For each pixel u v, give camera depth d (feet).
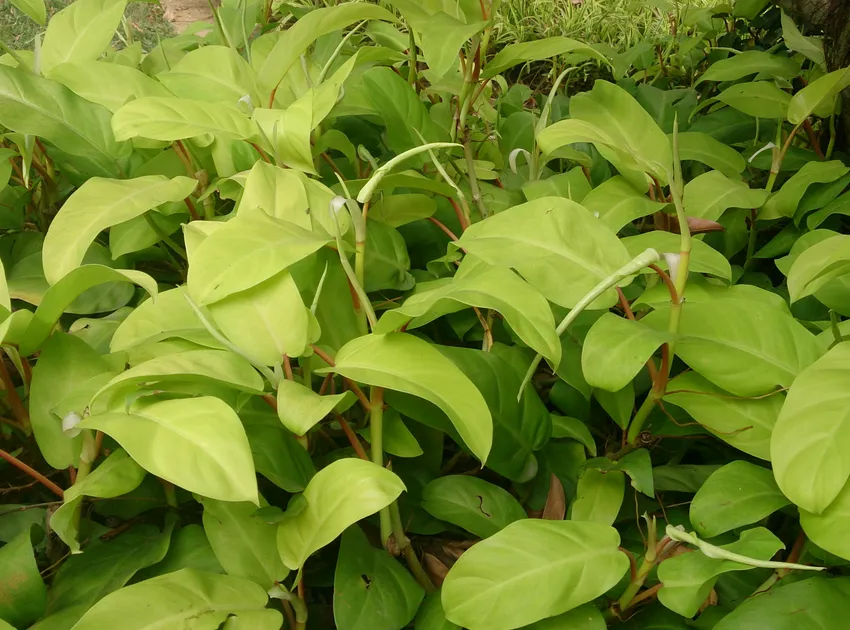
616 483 2.70
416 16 3.29
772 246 3.83
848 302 3.20
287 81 4.18
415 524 2.77
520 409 2.81
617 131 3.63
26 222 4.08
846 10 4.23
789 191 3.74
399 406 2.65
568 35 8.48
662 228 3.81
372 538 2.73
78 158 3.53
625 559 2.20
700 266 2.86
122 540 2.50
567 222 2.68
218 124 3.24
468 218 3.48
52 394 2.50
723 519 2.32
